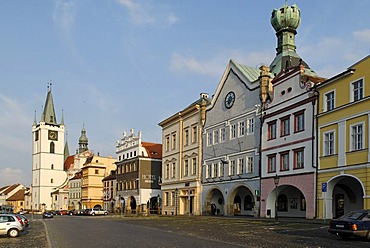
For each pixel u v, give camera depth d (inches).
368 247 721.6
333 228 868.0
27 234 1246.3
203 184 2400.3
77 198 5059.1
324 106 1508.4
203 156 2429.9
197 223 1579.7
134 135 3614.7
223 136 2242.9
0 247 860.0
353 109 1360.7
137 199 3427.7
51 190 5851.4
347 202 1535.4
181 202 2674.7
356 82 1368.1
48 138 5920.3
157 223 1690.5
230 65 2213.3
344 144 1387.8
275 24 2475.4
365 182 1285.7
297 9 2437.3
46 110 5999.0
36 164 5940.0
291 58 2388.0
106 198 4239.7
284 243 800.3
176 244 834.2
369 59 1311.5
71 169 5772.6
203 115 2455.7
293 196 1806.1
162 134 3019.2
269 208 1817.2
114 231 1269.7
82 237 1074.1
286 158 1716.3
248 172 1982.0
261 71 1947.6
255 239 892.0
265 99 1900.8
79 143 6560.0
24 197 6456.7
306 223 1328.7
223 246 778.8
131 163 3587.6
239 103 2108.8
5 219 1151.0
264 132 1878.7
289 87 1723.7
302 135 1614.2
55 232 1309.1
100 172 4803.2
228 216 2043.6
